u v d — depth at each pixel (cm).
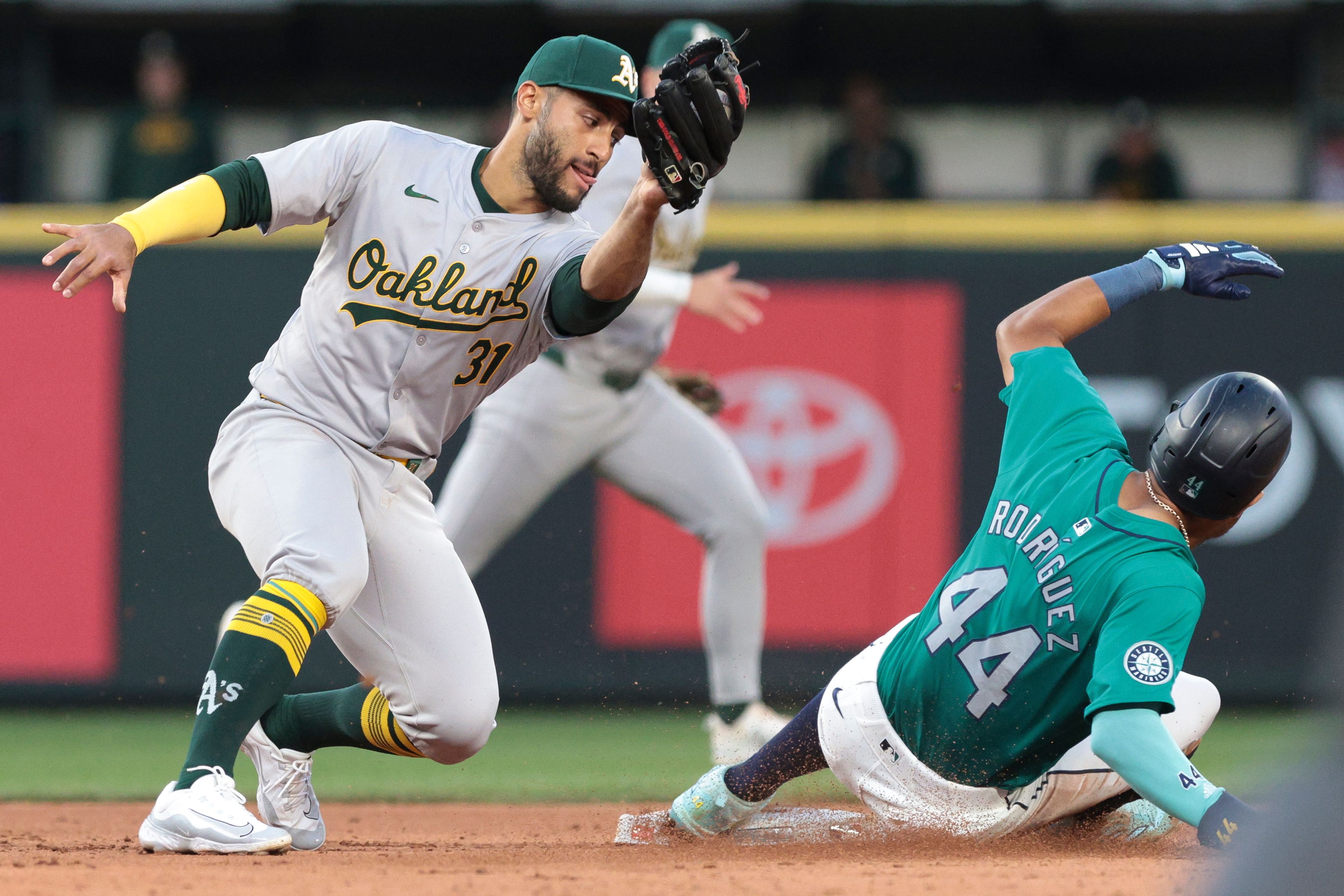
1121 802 1234
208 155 3447
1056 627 1120
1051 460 1182
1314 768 507
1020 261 2770
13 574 2752
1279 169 3775
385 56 3847
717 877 995
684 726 2652
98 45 3803
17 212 2817
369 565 1207
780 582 2772
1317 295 2767
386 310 1167
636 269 1106
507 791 2055
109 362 2764
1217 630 2770
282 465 1170
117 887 924
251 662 1118
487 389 1238
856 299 2788
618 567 2767
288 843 1122
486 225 1156
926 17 3762
